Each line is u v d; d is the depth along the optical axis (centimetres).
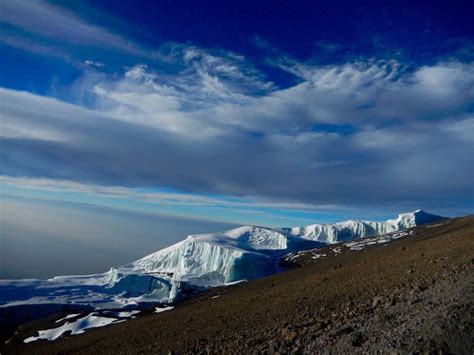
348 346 1018
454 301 1088
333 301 2052
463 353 788
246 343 1538
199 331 2336
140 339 2827
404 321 1079
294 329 1495
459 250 2392
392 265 2811
